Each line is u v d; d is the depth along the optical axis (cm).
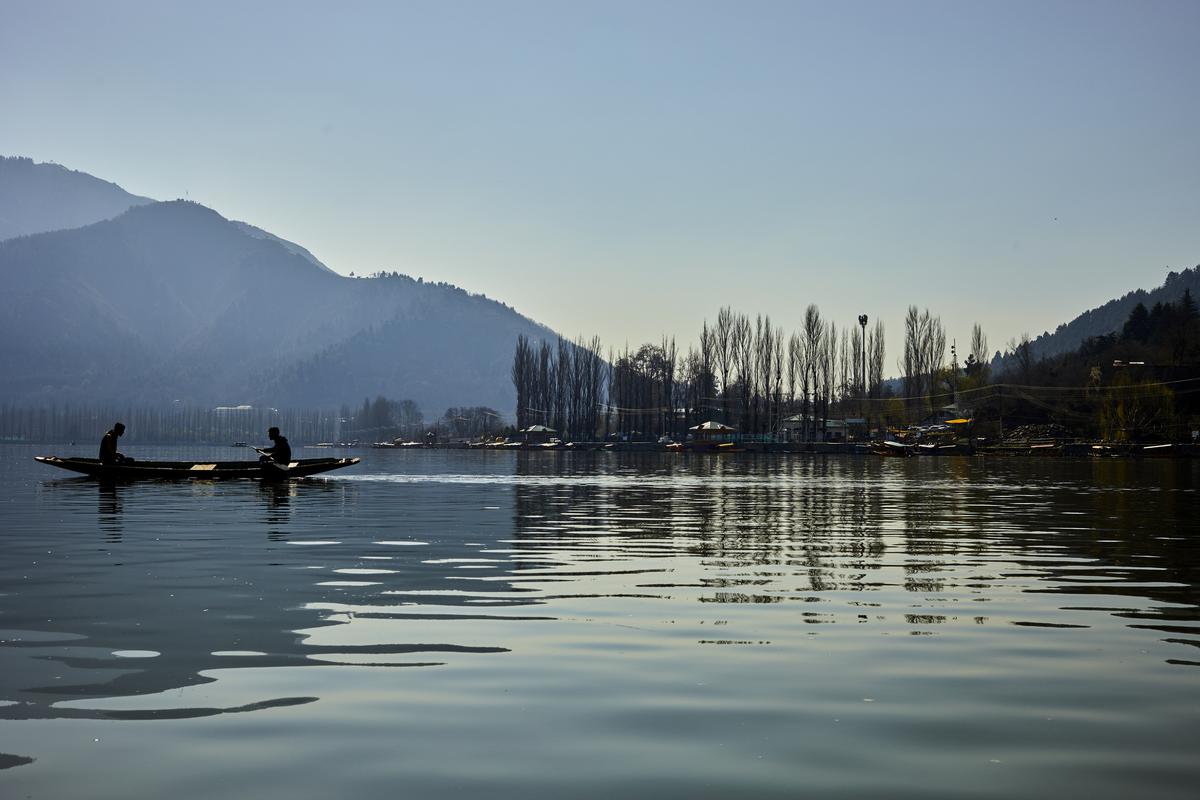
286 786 647
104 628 1128
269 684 891
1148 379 13725
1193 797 639
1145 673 954
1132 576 1631
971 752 722
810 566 1736
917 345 14600
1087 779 670
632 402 18238
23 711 804
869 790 648
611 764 692
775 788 650
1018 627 1180
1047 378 15988
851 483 5322
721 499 3766
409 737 746
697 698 855
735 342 15425
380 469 7612
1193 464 9400
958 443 14100
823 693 874
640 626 1163
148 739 737
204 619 1186
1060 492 4425
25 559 1756
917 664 984
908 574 1638
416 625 1159
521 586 1463
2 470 6191
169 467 4581
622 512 3036
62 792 634
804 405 15000
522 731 762
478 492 4159
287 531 2295
